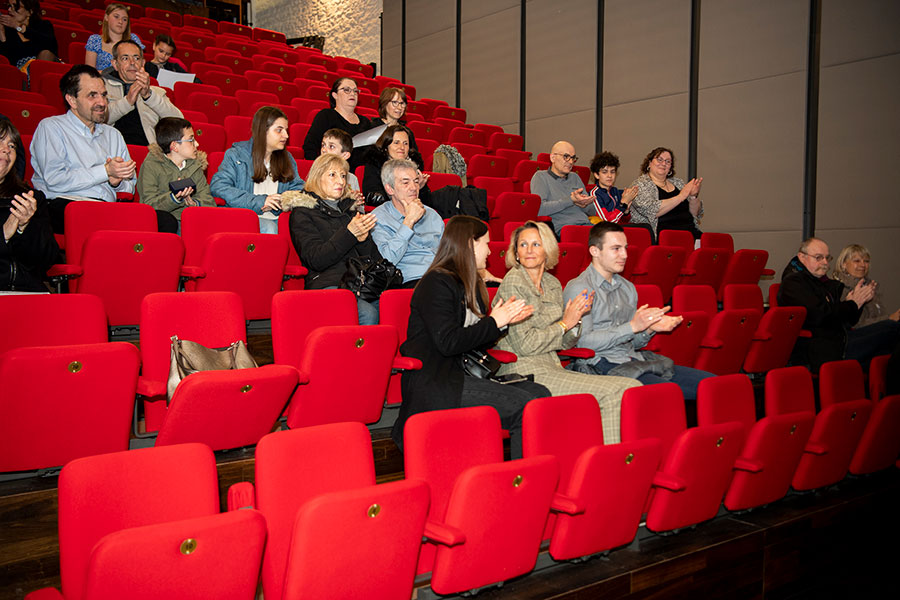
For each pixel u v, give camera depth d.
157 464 1.50
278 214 3.42
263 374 1.93
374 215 2.89
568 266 4.11
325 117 4.55
